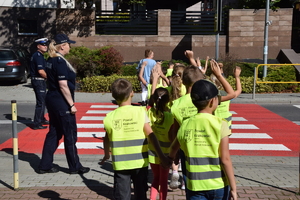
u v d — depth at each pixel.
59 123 5.75
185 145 3.21
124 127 3.73
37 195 4.86
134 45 20.66
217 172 3.11
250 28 20.41
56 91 5.68
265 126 9.94
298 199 4.68
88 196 4.83
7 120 10.46
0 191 5.01
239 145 8.05
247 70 17.41
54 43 5.73
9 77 16.28
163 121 4.46
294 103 13.79
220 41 20.73
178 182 5.34
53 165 6.36
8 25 21.66
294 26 23.61
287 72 15.88
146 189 3.84
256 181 5.45
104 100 14.02
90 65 17.09
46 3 22.08
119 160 3.72
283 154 7.41
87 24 20.38
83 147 7.82
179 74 5.09
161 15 20.58
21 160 6.67
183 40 20.73
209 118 3.13
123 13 21.80
